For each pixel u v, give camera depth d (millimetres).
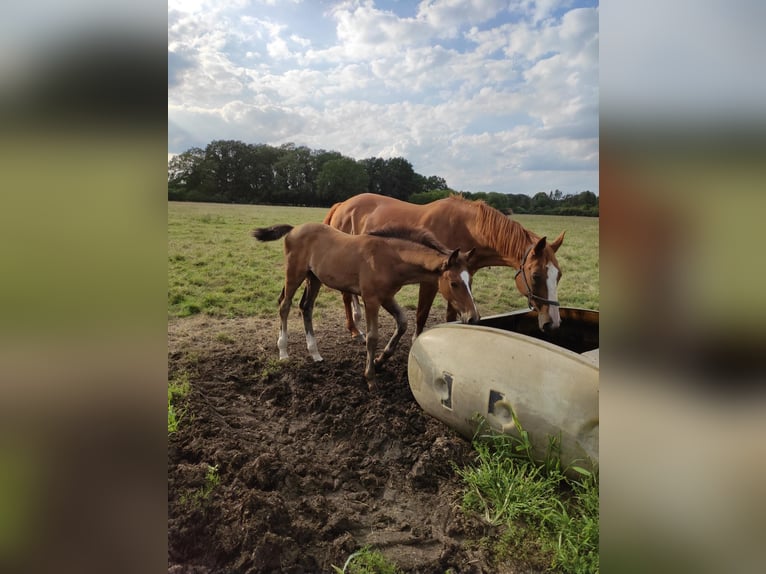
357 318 5496
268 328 5359
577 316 3797
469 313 3264
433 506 2434
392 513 2375
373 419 3102
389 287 3602
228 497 2277
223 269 8141
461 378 2730
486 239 4004
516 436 2498
